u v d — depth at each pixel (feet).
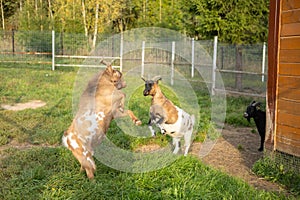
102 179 17.44
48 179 17.48
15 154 21.38
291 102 18.83
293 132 18.74
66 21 102.01
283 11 19.20
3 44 79.00
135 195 15.69
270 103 20.36
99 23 103.09
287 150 19.11
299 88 18.29
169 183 17.13
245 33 53.26
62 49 76.79
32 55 77.41
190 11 55.77
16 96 42.96
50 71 68.44
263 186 18.12
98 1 100.48
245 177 19.33
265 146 20.62
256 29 52.34
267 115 20.57
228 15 51.52
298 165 18.47
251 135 29.04
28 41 78.69
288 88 18.98
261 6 51.01
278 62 19.62
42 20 99.91
